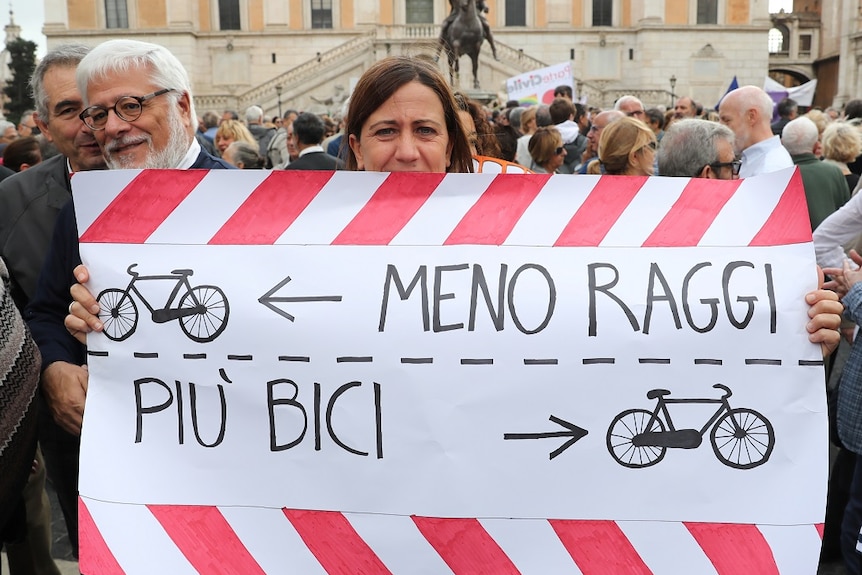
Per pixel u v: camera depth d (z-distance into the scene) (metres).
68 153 3.32
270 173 2.36
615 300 2.25
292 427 2.27
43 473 3.62
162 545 2.25
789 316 2.23
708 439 2.21
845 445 3.40
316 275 2.31
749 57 45.12
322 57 43.94
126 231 2.38
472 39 25.59
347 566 2.23
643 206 2.32
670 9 44.78
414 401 2.23
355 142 2.62
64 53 3.28
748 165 5.60
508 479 2.21
